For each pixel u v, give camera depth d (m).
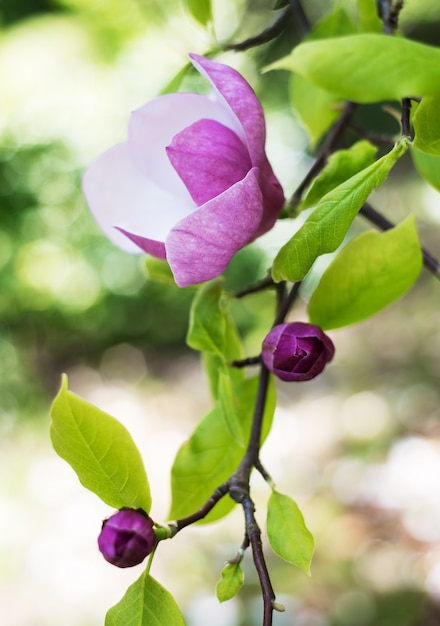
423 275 4.66
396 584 2.63
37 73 3.47
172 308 4.80
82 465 0.71
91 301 4.45
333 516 3.09
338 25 0.97
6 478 3.56
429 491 3.11
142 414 4.37
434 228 4.24
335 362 4.43
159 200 0.79
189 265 0.71
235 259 4.25
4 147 4.02
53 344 4.64
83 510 3.27
